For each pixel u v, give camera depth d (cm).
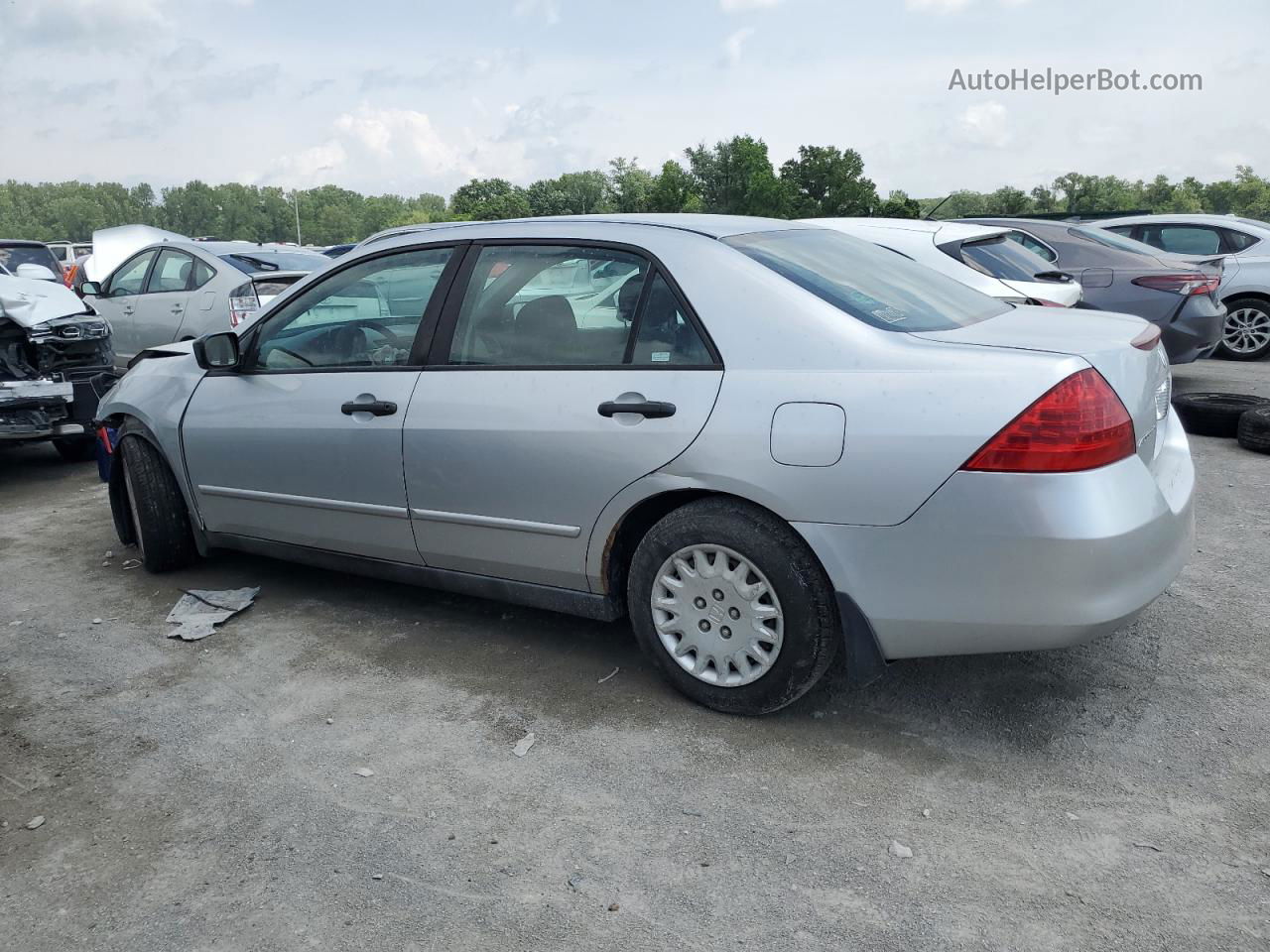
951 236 693
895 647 294
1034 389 269
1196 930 224
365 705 345
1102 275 854
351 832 271
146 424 461
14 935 236
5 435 646
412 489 372
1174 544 294
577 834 268
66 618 434
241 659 385
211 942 231
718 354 310
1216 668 350
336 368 399
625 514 327
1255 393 892
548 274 350
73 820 281
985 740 308
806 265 331
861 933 227
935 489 275
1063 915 230
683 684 332
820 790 284
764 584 307
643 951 224
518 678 361
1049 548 266
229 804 287
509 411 344
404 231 400
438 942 229
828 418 288
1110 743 304
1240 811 267
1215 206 14612
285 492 414
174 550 478
